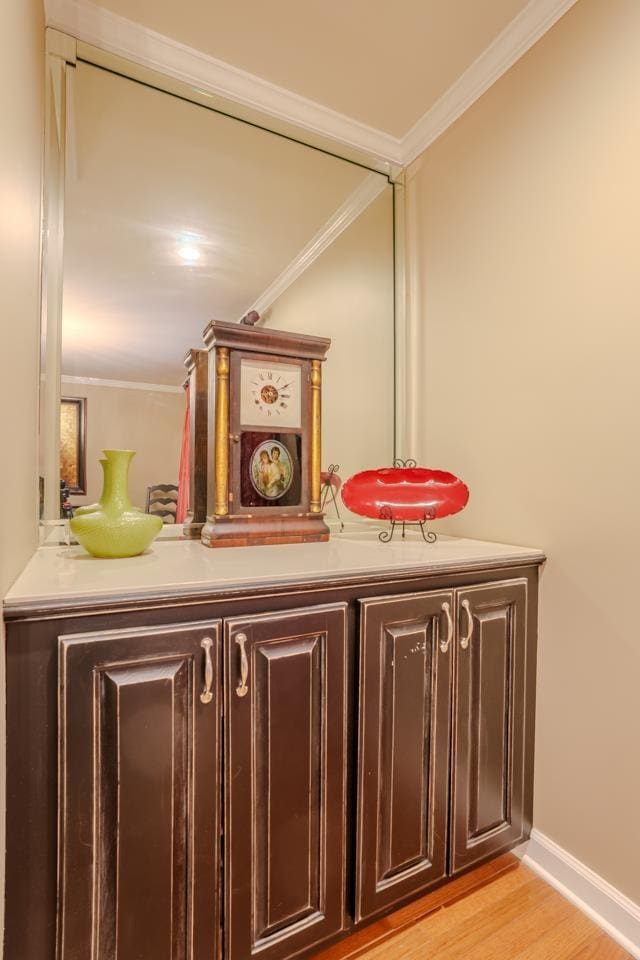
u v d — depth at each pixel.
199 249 1.52
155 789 0.77
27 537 0.97
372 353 1.83
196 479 1.45
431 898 1.16
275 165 1.63
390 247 1.85
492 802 1.17
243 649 0.84
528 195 1.33
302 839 0.90
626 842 1.07
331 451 1.77
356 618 0.97
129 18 1.29
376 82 1.50
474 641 1.13
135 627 0.77
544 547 1.27
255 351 1.39
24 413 0.91
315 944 0.92
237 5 1.25
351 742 0.96
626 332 1.09
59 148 1.32
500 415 1.42
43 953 0.70
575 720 1.18
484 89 1.46
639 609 1.06
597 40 1.16
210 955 0.81
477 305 1.50
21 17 0.81
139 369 1.41
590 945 1.05
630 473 1.08
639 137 1.07
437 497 1.41
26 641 0.70
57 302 1.30
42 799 0.70
